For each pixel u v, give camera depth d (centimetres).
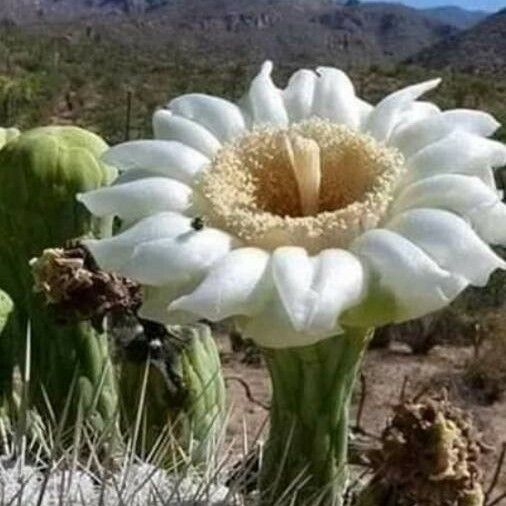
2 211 36
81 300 33
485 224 28
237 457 36
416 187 28
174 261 27
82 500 29
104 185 36
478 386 209
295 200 30
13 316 36
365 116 32
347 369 29
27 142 36
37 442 33
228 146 30
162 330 36
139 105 621
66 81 689
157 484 31
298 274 26
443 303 26
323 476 29
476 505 27
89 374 36
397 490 27
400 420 27
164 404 35
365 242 27
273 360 29
